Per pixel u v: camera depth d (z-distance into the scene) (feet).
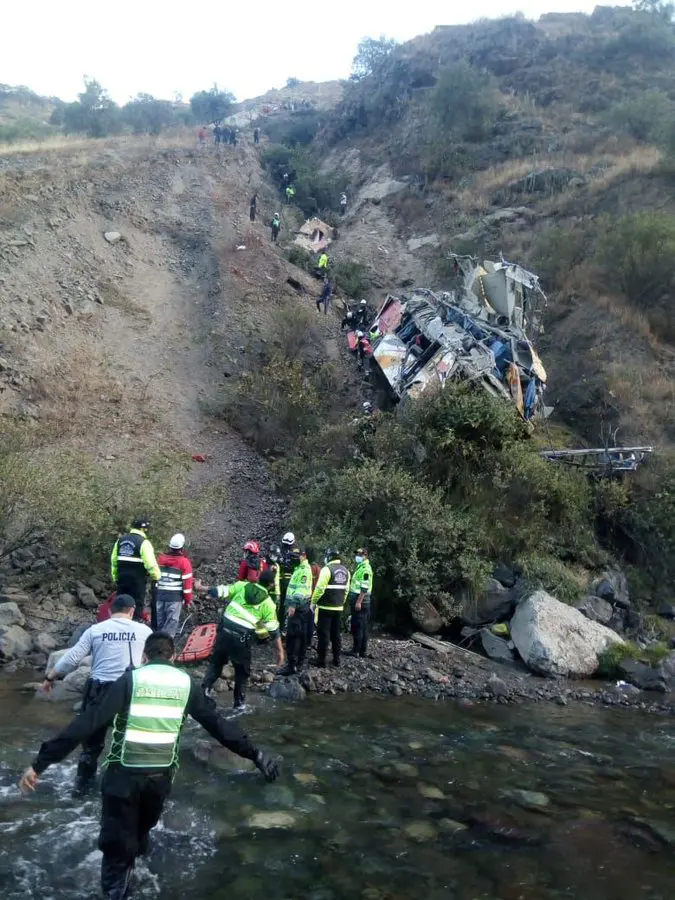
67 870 14.40
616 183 98.63
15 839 15.40
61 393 53.52
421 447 44.62
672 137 97.60
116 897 13.26
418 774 20.72
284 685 28.02
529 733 25.53
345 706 27.25
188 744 21.74
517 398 53.11
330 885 14.65
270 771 14.79
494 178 115.85
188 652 30.17
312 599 31.14
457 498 43.65
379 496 40.34
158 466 41.93
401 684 30.48
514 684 32.19
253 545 28.04
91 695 17.25
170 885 14.30
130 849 13.39
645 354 65.51
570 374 66.44
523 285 64.95
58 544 35.60
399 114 153.89
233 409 60.44
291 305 75.00
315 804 18.19
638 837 17.52
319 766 20.74
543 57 156.97
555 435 57.16
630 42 153.89
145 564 27.02
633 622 40.55
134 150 113.50
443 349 56.54
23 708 23.70
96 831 16.01
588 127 126.62
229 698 26.89
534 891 14.87
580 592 40.24
